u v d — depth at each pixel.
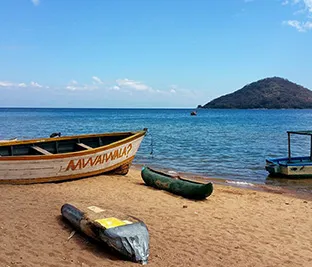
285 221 8.62
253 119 85.25
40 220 6.80
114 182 12.14
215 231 7.38
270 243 6.93
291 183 14.67
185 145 28.89
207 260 5.69
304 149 26.17
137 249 5.29
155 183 11.64
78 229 6.16
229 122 71.00
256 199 11.04
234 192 11.99
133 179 13.25
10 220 6.65
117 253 5.35
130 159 13.72
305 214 9.41
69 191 10.14
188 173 16.59
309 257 6.30
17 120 78.69
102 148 12.09
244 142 31.27
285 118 90.25
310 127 53.03
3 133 40.81
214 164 19.47
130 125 60.50
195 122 71.75
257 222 8.38
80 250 5.49
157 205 9.24
